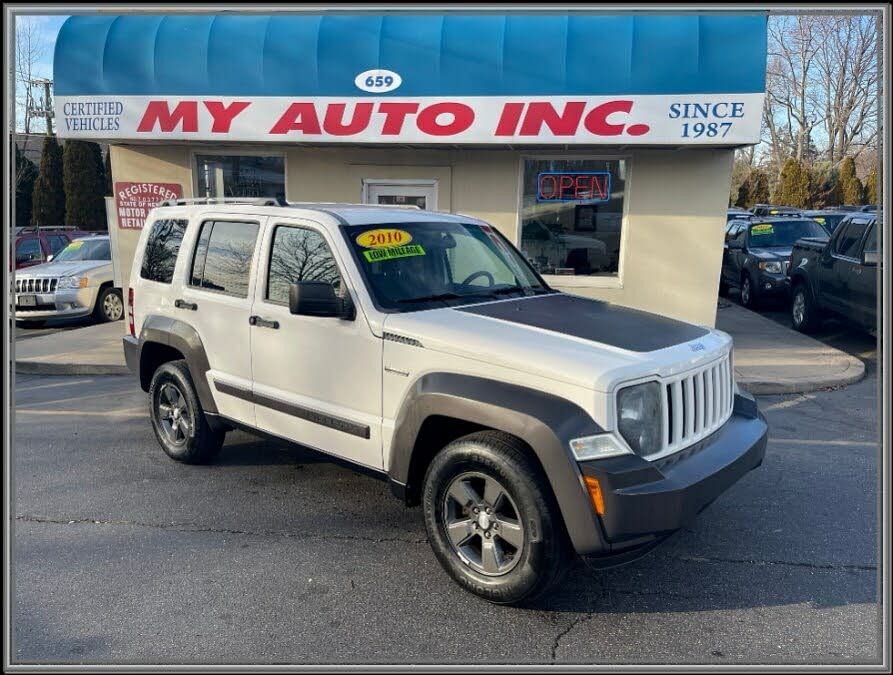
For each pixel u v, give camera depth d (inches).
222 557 160.7
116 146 416.5
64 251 559.5
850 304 394.3
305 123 358.3
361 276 162.6
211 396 203.6
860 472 211.9
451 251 185.2
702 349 147.9
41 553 162.9
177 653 124.9
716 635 130.5
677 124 326.6
